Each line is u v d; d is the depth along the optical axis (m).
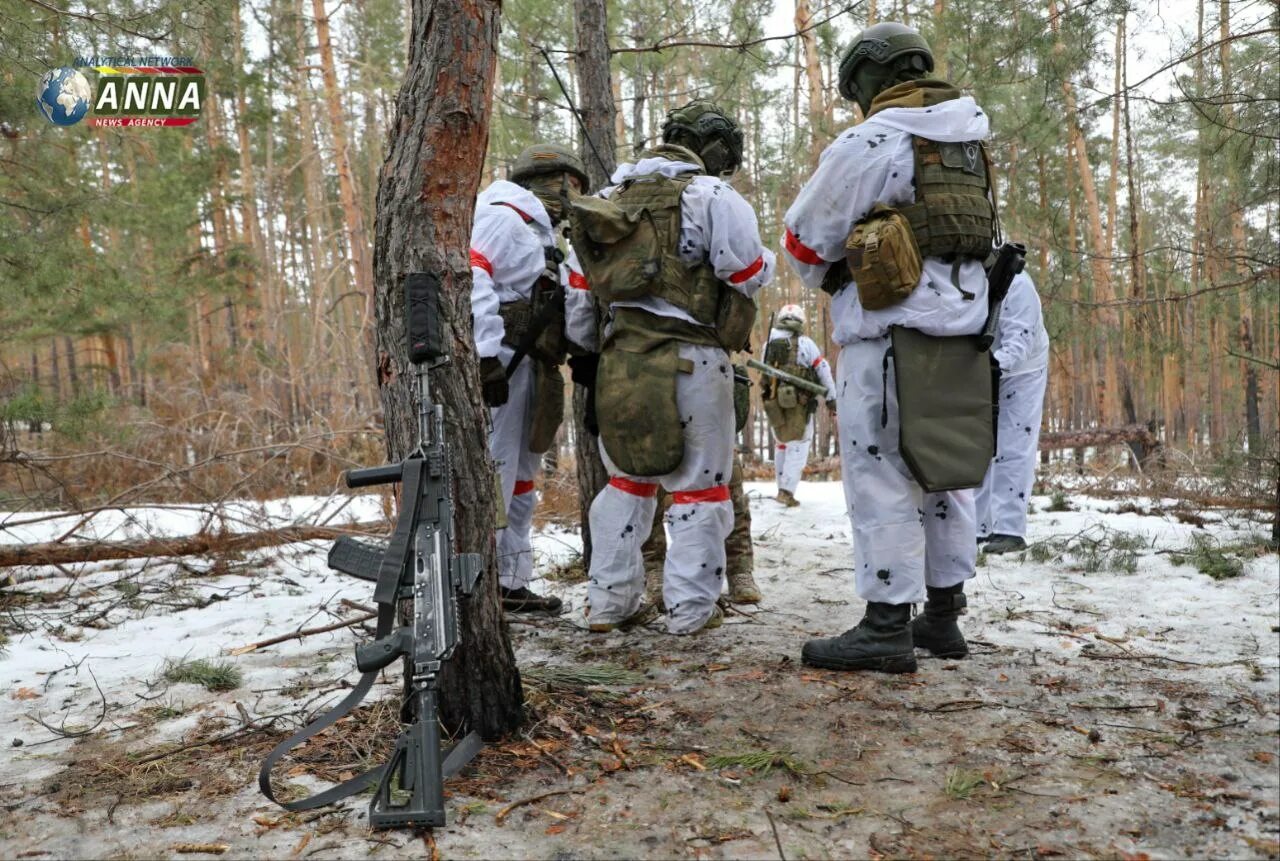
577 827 1.88
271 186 22.78
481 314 3.33
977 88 6.93
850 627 3.52
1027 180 12.56
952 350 2.81
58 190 7.37
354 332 10.97
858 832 1.84
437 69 2.18
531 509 3.88
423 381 2.01
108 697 2.81
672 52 11.01
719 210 3.18
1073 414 21.78
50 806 2.03
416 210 2.22
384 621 1.86
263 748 2.33
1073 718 2.44
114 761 2.29
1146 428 9.96
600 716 2.50
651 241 3.22
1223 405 22.27
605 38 4.74
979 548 4.83
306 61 18.84
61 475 6.62
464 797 2.01
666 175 3.30
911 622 3.15
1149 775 2.08
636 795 2.02
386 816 1.81
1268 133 5.14
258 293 19.09
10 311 7.64
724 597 3.92
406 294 2.07
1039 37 5.82
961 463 2.76
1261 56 5.14
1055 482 8.22
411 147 2.22
